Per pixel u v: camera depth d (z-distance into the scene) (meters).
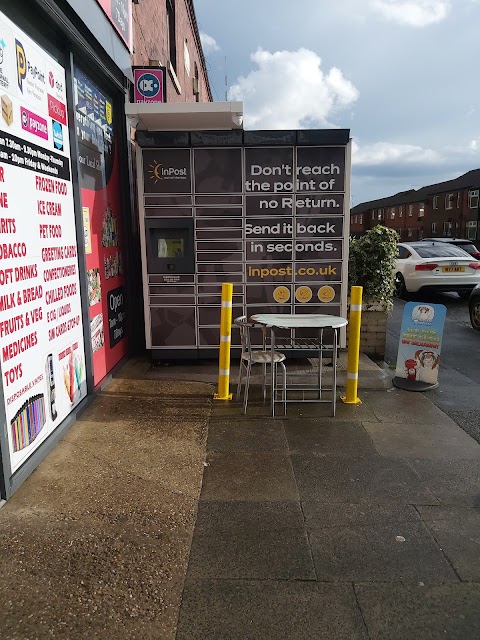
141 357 6.79
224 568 2.65
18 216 3.40
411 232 60.34
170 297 6.41
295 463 3.83
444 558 2.75
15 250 3.35
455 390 5.62
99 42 4.91
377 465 3.81
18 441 3.42
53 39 4.12
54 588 2.49
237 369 6.30
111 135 5.96
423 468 3.77
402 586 2.53
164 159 6.15
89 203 5.13
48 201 3.95
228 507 3.22
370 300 7.00
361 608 2.39
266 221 6.27
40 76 3.83
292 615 2.34
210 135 6.07
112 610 2.36
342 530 2.99
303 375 6.05
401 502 3.30
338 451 4.05
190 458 3.89
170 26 11.47
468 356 7.39
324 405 5.07
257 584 2.54
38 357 3.75
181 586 2.52
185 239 6.30
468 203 47.94
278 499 3.32
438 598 2.46
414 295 13.77
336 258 6.35
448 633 2.25
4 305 3.19
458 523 3.08
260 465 3.79
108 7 5.21
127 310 6.55
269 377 5.91
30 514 3.09
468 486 3.52
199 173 6.18
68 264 4.40
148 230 6.28
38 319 3.74
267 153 6.14
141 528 2.98
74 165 4.52
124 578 2.56
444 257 12.59
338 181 6.20
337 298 6.43
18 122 3.42
